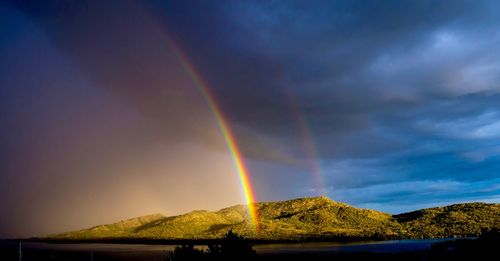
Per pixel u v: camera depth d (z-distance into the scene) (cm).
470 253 5447
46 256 10394
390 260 6166
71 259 9931
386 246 10131
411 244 10475
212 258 5206
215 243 5378
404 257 6209
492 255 5188
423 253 6369
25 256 10275
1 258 9656
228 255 5216
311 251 9238
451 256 5531
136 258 10012
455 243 6359
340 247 10750
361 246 10781
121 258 10112
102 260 9575
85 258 10262
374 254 7106
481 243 5722
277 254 8200
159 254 11419
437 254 5753
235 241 5266
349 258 6719
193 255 5272
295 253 8475
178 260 5303
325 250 9569
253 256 5359
